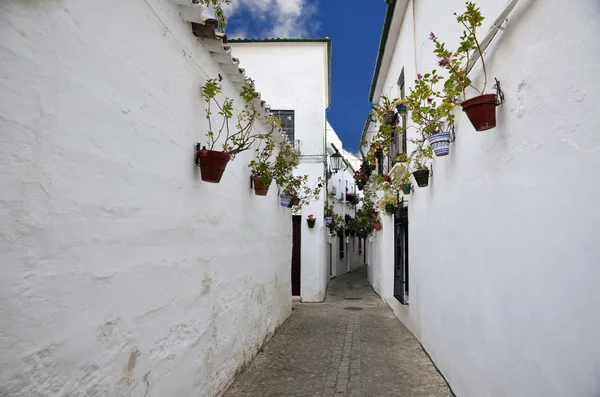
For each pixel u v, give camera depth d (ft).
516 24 9.33
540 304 8.33
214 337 14.16
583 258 6.82
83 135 7.24
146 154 9.53
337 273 64.39
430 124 14.66
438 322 17.48
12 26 5.74
